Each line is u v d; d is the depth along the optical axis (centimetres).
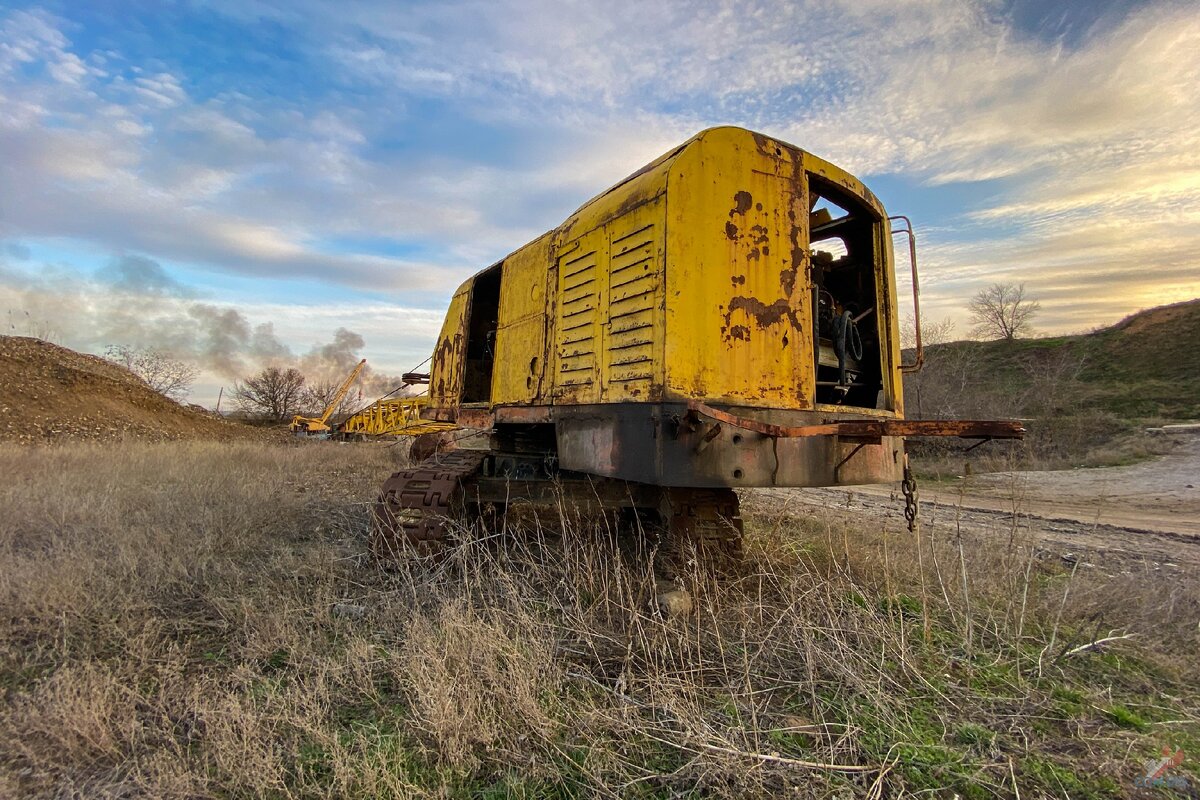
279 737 261
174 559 462
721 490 491
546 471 547
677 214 375
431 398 803
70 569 423
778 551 544
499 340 598
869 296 520
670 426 358
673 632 343
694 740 250
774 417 394
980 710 296
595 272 444
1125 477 1437
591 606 388
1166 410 2375
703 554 448
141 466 1084
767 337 398
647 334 379
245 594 419
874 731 274
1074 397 2662
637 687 309
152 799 217
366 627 375
